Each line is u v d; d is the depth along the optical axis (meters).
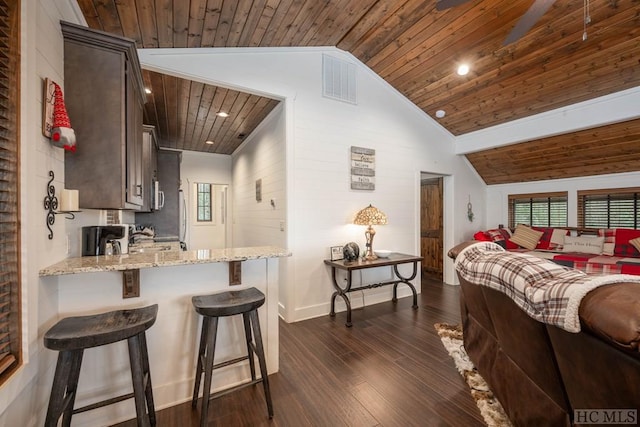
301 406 1.78
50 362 1.44
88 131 1.70
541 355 1.22
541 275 1.16
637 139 3.45
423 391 1.93
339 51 3.63
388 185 4.11
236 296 1.78
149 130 3.62
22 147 1.21
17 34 1.19
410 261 3.56
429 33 3.04
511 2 2.52
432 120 4.61
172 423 1.64
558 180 4.71
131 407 1.68
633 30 2.49
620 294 0.84
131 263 1.55
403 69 3.71
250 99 3.54
